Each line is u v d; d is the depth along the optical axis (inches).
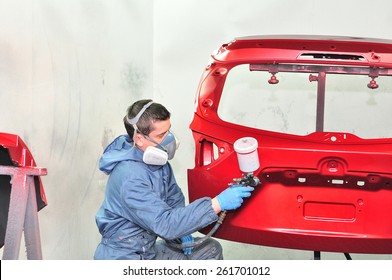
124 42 148.5
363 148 89.9
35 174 70.9
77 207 123.1
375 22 159.5
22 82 96.0
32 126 99.8
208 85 100.3
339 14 160.9
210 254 106.7
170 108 174.2
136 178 93.1
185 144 173.8
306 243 93.5
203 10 169.0
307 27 163.0
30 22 98.7
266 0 164.6
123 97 148.9
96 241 137.5
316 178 91.7
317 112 108.2
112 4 139.2
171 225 89.4
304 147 90.8
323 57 101.3
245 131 94.9
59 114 111.0
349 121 160.9
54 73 108.3
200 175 97.3
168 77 173.3
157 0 171.0
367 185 91.2
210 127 97.2
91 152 129.3
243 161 88.6
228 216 95.8
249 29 166.7
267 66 103.8
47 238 108.6
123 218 96.1
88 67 125.2
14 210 69.3
